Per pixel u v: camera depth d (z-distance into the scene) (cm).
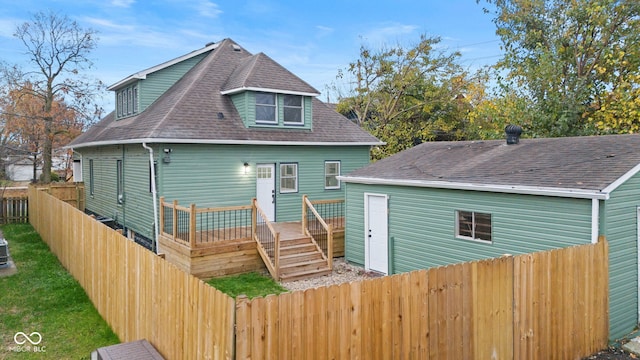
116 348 571
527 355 577
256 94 1466
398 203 1092
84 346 672
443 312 503
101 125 2036
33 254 1284
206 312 445
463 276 518
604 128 1580
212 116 1419
